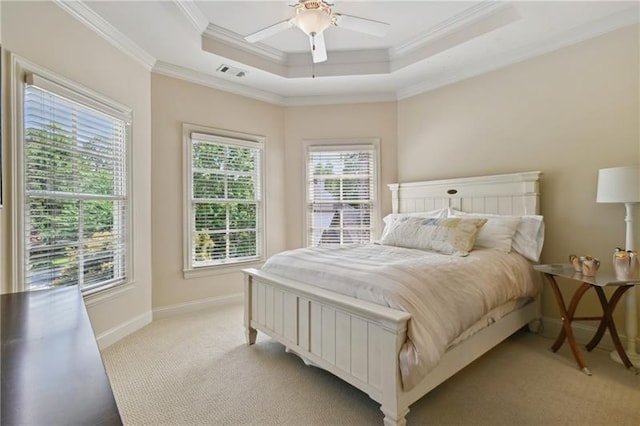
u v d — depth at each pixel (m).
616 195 2.23
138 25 2.67
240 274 3.92
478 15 2.81
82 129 2.47
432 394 1.93
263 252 4.09
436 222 2.86
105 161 2.70
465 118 3.50
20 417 0.56
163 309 3.34
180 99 3.46
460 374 2.15
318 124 4.25
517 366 2.26
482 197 3.21
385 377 1.54
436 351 1.53
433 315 1.63
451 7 2.76
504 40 2.91
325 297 1.85
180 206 3.47
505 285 2.20
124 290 2.84
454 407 1.80
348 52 3.58
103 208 2.68
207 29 3.03
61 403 0.62
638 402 1.83
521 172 3.07
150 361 2.36
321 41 2.41
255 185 4.08
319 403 1.85
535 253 2.63
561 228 2.83
